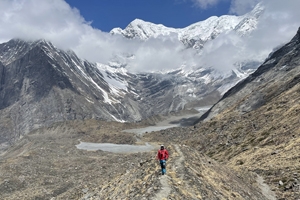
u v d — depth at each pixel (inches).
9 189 3607.3
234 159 3181.6
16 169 4266.7
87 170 4392.2
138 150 7819.9
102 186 1654.8
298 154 2313.0
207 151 4596.5
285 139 3002.0
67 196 2377.0
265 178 2033.7
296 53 7770.7
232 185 1386.6
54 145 7194.9
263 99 6058.1
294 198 1598.2
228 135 4658.0
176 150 1525.6
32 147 7824.8
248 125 4463.6
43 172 4347.9
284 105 4333.2
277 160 2380.7
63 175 4274.1
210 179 1226.0
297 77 5753.0
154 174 1101.7
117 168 3595.0
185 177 1053.8
